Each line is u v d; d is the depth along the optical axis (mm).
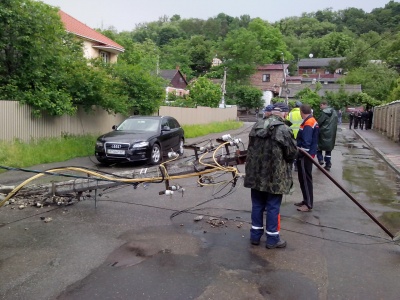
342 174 10836
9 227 5527
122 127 12891
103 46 29531
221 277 4051
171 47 90312
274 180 4711
